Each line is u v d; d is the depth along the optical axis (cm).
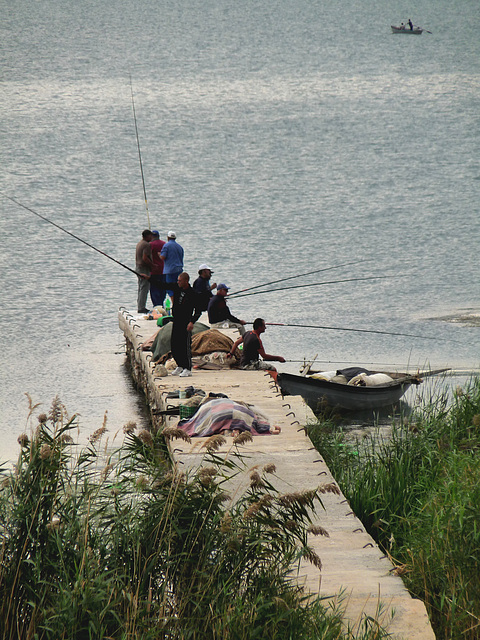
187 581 2161
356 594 2386
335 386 5500
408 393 5944
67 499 2320
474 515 2858
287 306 8831
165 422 4284
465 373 6328
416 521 3170
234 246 12162
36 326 8181
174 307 5325
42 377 6519
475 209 14750
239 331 6394
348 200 15825
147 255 7738
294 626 2109
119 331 8088
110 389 6222
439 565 2694
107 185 17738
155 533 2217
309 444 3772
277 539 2269
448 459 3806
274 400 4688
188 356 5328
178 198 16250
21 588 2098
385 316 8319
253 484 2289
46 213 14925
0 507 2245
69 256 11594
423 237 12612
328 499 3191
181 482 2317
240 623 2045
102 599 1980
